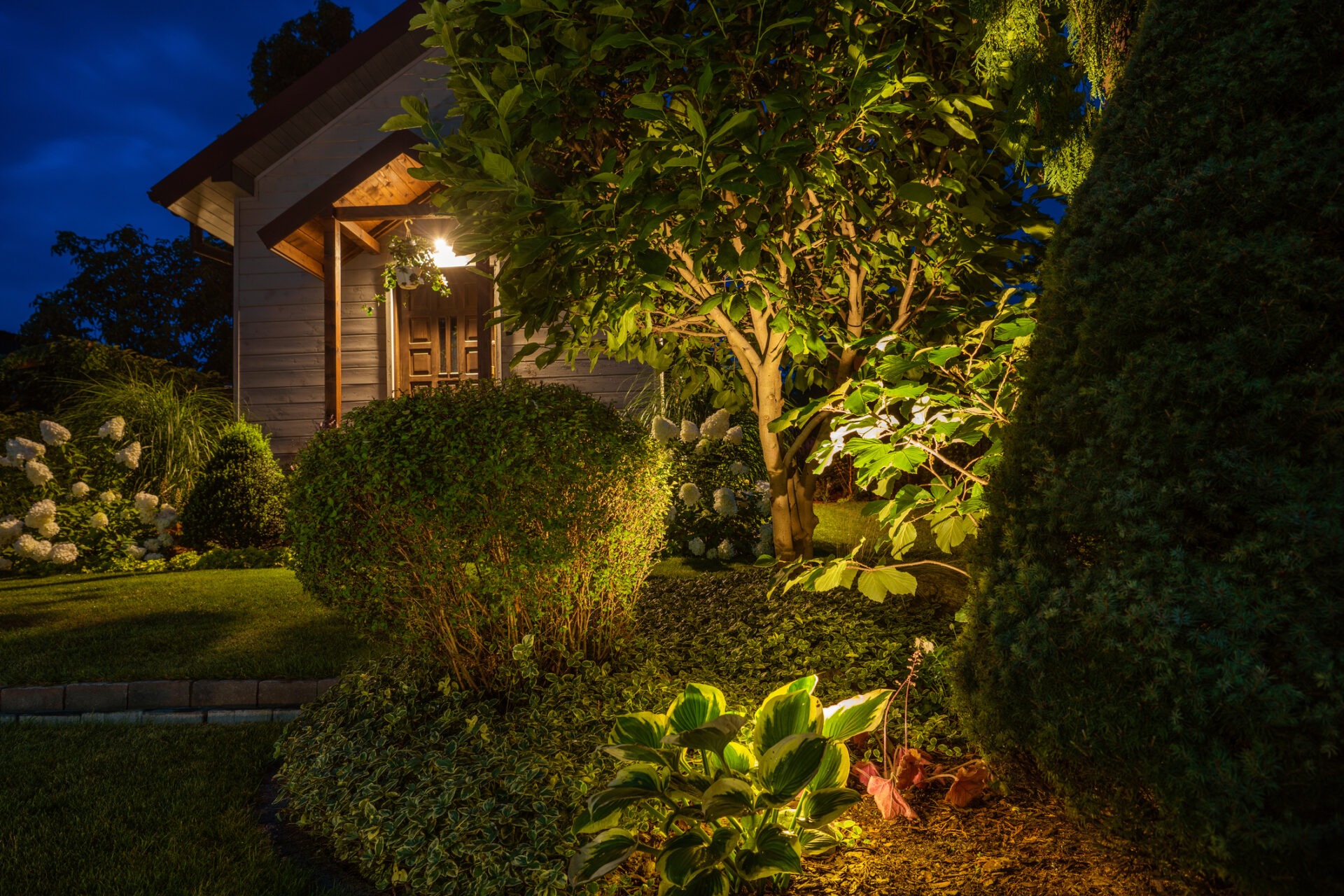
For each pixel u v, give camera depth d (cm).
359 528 371
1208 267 194
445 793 299
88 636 577
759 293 415
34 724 461
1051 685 210
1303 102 192
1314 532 166
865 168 422
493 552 375
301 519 378
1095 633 201
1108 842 227
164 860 300
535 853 270
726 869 236
